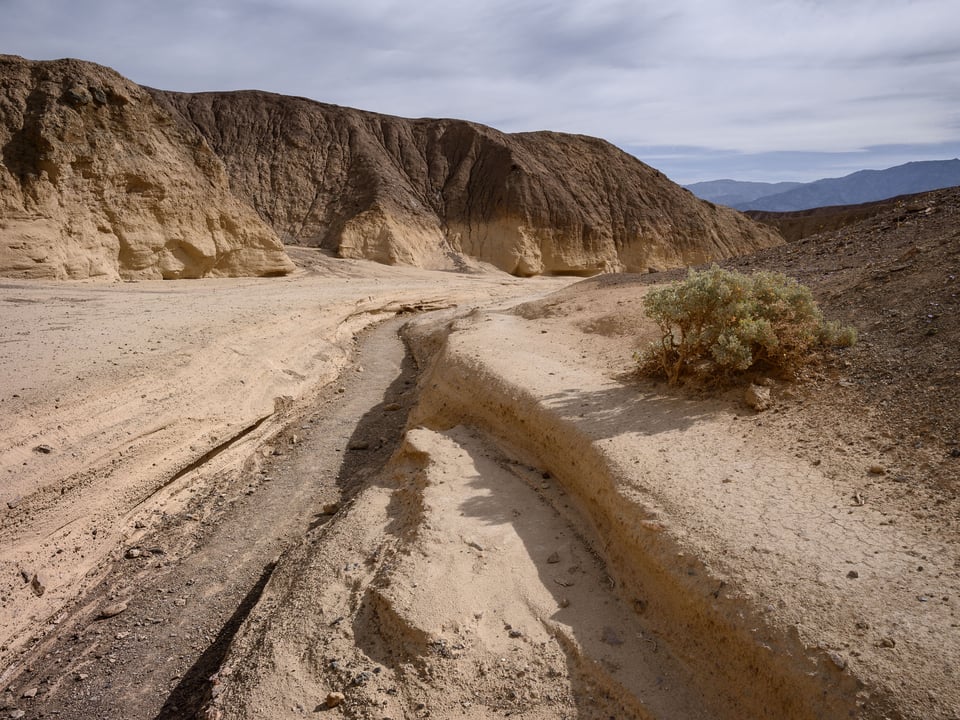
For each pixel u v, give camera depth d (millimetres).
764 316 9227
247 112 56812
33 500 8133
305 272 35094
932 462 6227
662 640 5445
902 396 7402
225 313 17672
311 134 56875
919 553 5102
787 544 5387
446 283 37750
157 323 15664
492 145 60594
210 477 10922
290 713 5410
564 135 68062
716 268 9859
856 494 6078
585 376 10883
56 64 26328
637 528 6258
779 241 71438
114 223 25781
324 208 52812
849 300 10375
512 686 5375
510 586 6465
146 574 8562
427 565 6828
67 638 7453
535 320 16562
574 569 6676
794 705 4273
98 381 10828
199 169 30391
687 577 5426
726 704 4723
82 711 6461
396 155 60188
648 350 10641
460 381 11797
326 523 9016
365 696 5438
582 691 5234
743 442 7504
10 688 6770
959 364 7488
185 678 6840
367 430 13164
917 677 3977
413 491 8719
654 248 61062
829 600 4691
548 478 8680
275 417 13164
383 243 48531
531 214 55750
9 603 7281
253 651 6293
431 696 5379
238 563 8828
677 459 7215
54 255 22875
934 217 13406
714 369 9359
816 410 7805
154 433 10312
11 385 10203
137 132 27422
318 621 6488
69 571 8078
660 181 67812
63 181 24250
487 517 7766
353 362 18438
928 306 9078
